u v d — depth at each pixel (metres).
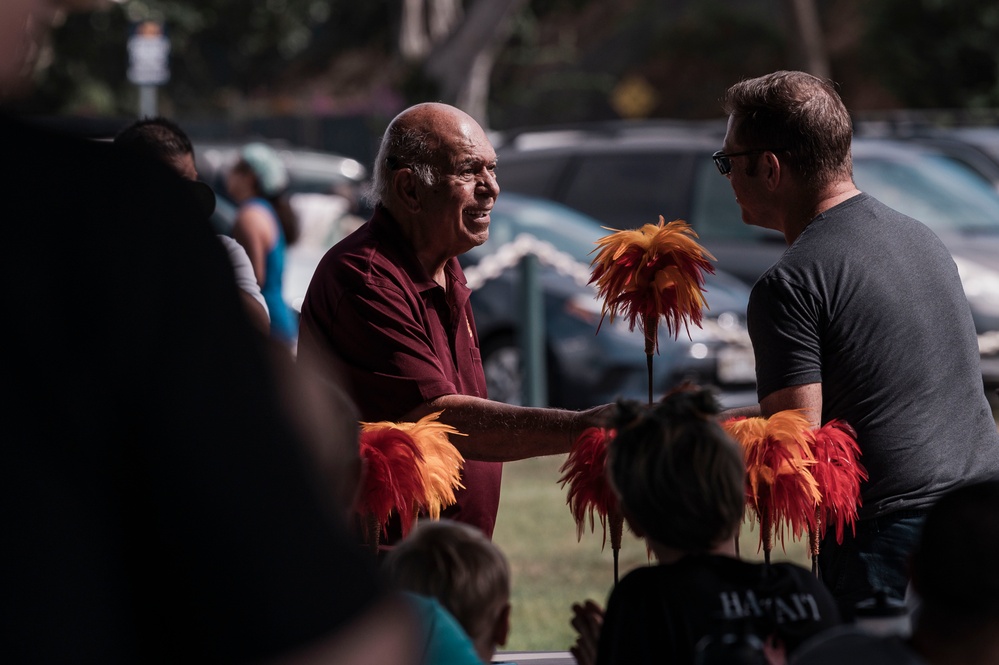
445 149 7.46
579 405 20.20
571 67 69.00
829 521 6.93
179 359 2.50
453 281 7.92
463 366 7.94
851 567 7.01
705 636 4.93
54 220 2.47
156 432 2.46
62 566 2.41
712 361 19.53
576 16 71.38
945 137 30.23
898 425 6.86
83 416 2.44
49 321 2.44
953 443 7.00
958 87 52.84
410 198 7.53
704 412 5.27
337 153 54.59
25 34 2.65
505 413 7.11
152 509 2.46
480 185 7.55
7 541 2.39
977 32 52.47
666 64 66.75
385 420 7.38
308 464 2.62
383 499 6.29
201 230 2.61
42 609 2.40
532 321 19.83
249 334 2.62
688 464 5.10
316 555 2.51
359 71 70.81
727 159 7.29
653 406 5.52
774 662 5.02
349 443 5.16
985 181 26.00
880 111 59.16
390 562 5.32
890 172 23.30
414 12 54.66
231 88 68.50
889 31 54.22
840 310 6.83
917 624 4.59
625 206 24.14
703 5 67.81
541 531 14.92
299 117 55.19
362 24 72.31
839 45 61.41
